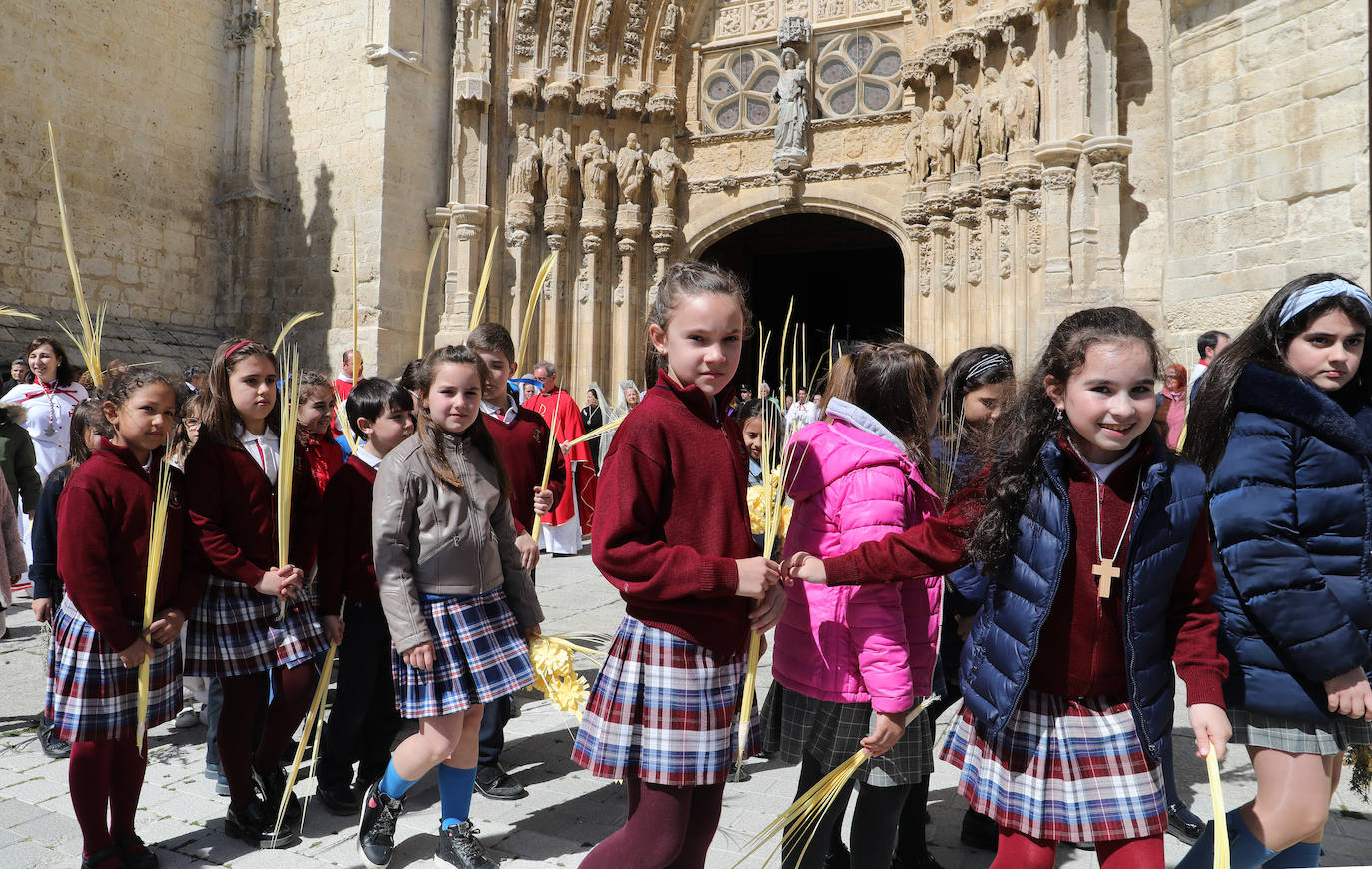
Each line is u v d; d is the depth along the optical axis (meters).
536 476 4.32
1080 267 11.01
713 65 14.91
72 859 3.24
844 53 14.11
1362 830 3.41
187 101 14.61
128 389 2.98
